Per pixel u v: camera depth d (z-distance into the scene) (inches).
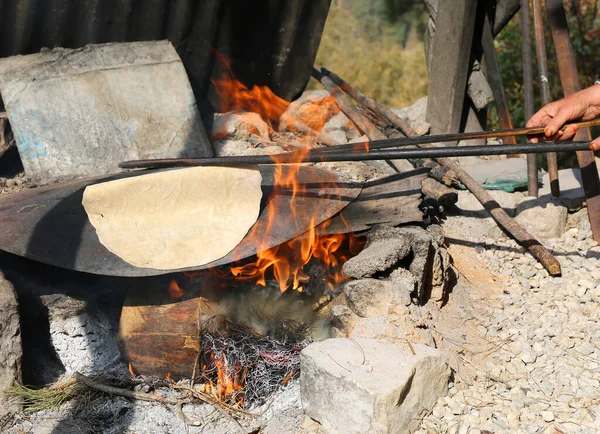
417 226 75.7
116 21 104.7
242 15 110.1
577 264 82.7
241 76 115.2
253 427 67.0
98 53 99.5
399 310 68.6
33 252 70.6
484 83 107.5
